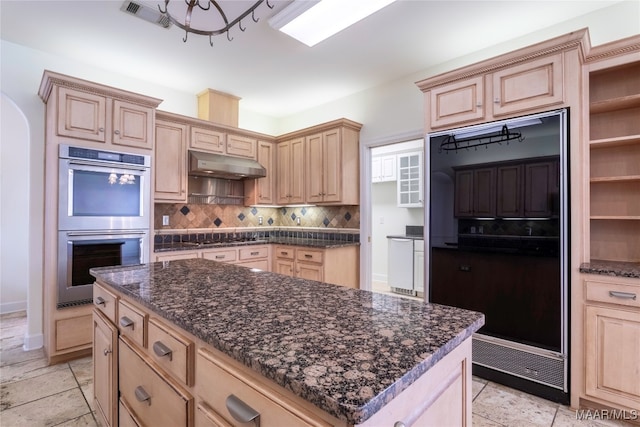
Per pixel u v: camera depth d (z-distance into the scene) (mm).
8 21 2447
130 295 1242
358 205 3859
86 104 2635
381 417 572
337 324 896
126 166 2814
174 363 994
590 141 2064
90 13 2355
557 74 2010
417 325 895
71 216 2535
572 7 2297
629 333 1770
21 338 3016
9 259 3764
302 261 3729
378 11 2316
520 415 1886
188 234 3908
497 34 2639
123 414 1349
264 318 943
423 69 3277
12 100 2746
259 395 684
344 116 4023
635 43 1886
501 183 2217
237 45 2807
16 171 3787
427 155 2596
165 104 3705
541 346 2051
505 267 2199
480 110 2312
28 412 1915
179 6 2291
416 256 4664
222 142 3859
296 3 2172
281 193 4355
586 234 2010
